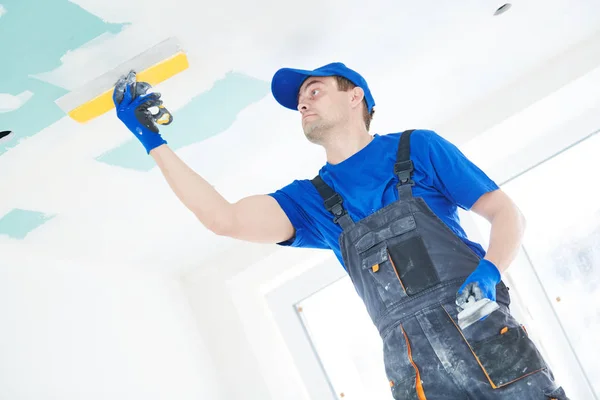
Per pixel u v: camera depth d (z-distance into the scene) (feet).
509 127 10.77
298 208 6.04
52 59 6.28
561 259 11.19
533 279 11.06
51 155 7.70
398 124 10.66
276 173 10.50
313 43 7.73
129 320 10.34
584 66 10.12
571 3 8.90
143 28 6.42
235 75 7.79
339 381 11.85
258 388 11.09
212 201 5.71
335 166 5.94
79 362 9.06
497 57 9.63
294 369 11.89
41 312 8.89
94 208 9.11
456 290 5.08
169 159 5.91
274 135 9.43
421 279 5.14
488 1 8.20
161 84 7.46
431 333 5.00
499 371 4.81
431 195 5.58
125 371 9.73
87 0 5.85
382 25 7.90
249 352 11.30
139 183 8.99
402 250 5.25
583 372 10.69
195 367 11.08
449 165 5.57
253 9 6.83
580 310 10.95
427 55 8.93
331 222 5.78
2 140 7.06
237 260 11.87
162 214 9.96
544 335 10.90
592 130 11.03
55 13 5.84
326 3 7.16
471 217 11.05
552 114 10.82
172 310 11.41
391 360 5.16
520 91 10.52
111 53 6.51
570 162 11.32
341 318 12.10
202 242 11.30
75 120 7.06
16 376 8.09
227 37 7.09
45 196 8.41
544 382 4.83
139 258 10.98
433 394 4.93
